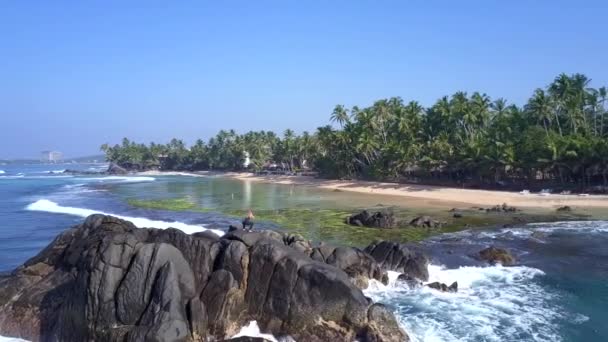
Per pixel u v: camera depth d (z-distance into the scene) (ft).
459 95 370.73
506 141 307.17
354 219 177.78
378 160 377.09
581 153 260.42
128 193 320.70
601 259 116.16
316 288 69.92
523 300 86.43
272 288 71.46
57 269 84.79
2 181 493.77
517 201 242.17
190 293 68.54
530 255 121.29
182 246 75.72
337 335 68.18
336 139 419.33
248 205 242.99
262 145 612.70
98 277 67.15
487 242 138.10
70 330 68.28
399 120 388.37
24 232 164.35
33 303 76.59
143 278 66.74
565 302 85.20
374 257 104.99
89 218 96.58
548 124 334.44
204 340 66.85
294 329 69.26
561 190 264.31
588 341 68.49
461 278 100.53
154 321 63.77
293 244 98.94
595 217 189.67
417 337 70.13
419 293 90.22
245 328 70.74
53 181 493.77
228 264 73.15
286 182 448.65
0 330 75.61
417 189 316.40
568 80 318.86
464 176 331.77
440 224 171.32
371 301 71.05
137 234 78.89
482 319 77.05
